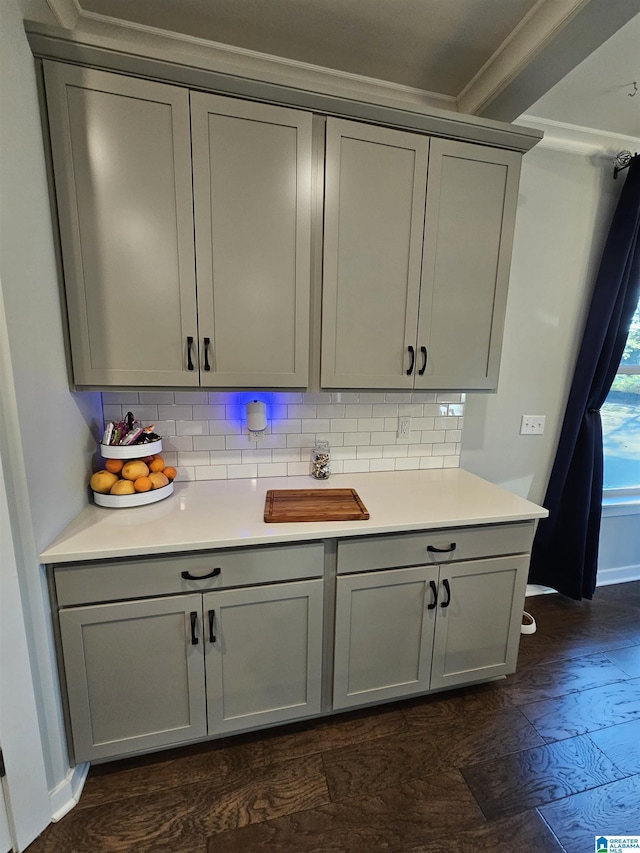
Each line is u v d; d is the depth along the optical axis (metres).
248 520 1.42
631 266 2.22
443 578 1.56
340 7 1.35
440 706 1.69
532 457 2.41
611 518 2.67
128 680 1.29
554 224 2.18
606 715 1.67
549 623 2.29
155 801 1.28
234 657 1.38
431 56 1.58
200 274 1.37
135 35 1.47
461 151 1.54
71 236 1.26
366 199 1.48
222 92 1.29
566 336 2.32
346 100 1.36
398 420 2.06
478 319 1.69
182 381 1.42
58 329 1.27
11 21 1.02
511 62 1.51
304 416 1.91
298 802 1.29
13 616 1.07
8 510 1.04
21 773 1.12
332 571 1.44
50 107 1.18
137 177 1.27
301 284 1.46
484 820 1.26
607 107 1.88
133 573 1.24
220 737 1.51
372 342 1.58
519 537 1.63
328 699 1.52
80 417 1.45
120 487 1.48
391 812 1.27
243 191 1.36
